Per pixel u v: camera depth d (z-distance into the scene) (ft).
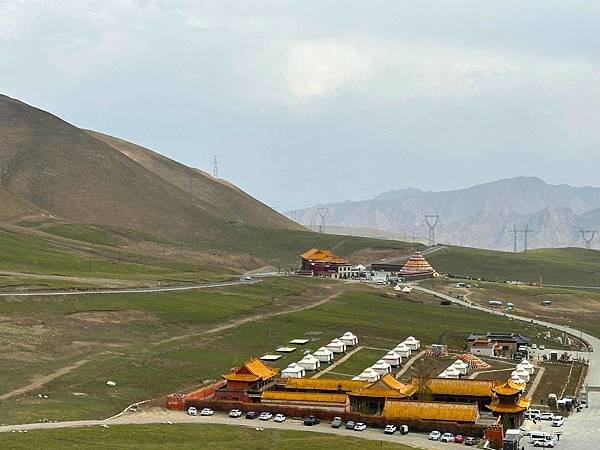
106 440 550.77
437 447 588.91
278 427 632.38
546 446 620.08
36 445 521.65
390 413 652.07
